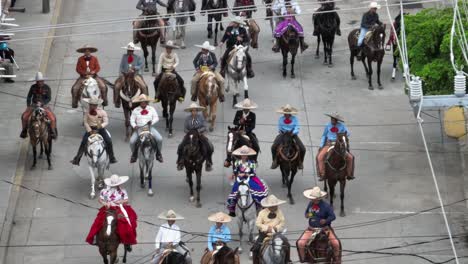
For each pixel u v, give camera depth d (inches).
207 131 1961.1
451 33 1718.8
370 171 1854.1
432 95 1771.7
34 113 1834.4
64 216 1739.7
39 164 1876.2
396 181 1824.6
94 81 1948.8
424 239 1670.8
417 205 1759.4
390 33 2202.3
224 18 2416.3
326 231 1517.0
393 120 2011.6
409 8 2444.6
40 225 1717.5
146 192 1796.3
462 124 1931.6
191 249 1642.5
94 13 2471.7
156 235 1676.9
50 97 1899.6
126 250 1606.8
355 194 1787.6
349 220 1718.8
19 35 2343.8
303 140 1935.3
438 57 1879.9
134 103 1909.4
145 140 1758.1
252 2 2261.3
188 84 2130.9
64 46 2314.2
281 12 2247.8
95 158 1758.1
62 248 1664.6
